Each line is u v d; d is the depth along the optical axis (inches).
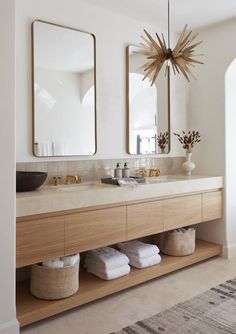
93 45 118.8
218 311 94.2
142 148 135.3
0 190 76.8
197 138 147.9
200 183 130.0
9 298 78.8
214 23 134.8
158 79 140.6
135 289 108.7
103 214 99.0
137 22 132.1
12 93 78.0
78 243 93.7
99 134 122.1
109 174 125.5
